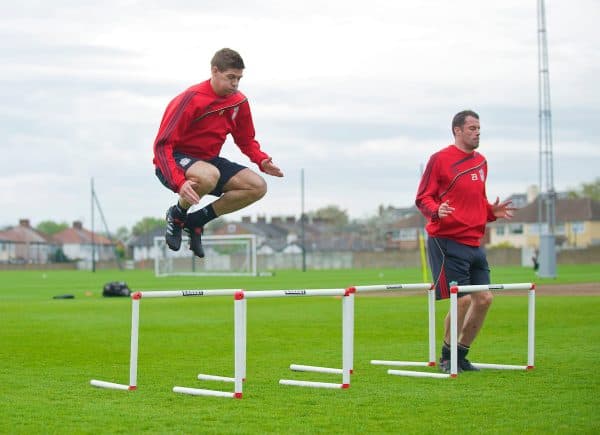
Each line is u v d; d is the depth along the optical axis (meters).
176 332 14.68
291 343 13.01
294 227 127.06
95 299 26.42
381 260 80.88
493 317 16.88
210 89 7.39
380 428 6.60
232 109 7.48
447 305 21.06
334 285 36.34
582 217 102.00
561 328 14.77
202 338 13.71
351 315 8.67
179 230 7.67
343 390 8.50
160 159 7.23
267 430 6.55
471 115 9.74
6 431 6.56
